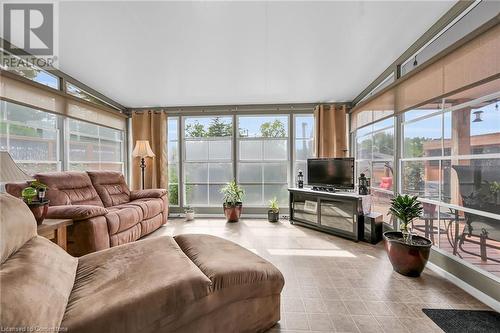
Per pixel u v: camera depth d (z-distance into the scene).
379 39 2.33
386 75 3.04
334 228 3.46
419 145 2.58
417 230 2.63
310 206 3.86
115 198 3.57
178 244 1.92
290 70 3.05
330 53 2.61
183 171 4.88
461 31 1.88
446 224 2.20
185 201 4.88
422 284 2.05
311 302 1.80
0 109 2.42
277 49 2.51
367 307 1.74
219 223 4.19
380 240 3.20
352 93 4.00
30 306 0.85
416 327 1.52
